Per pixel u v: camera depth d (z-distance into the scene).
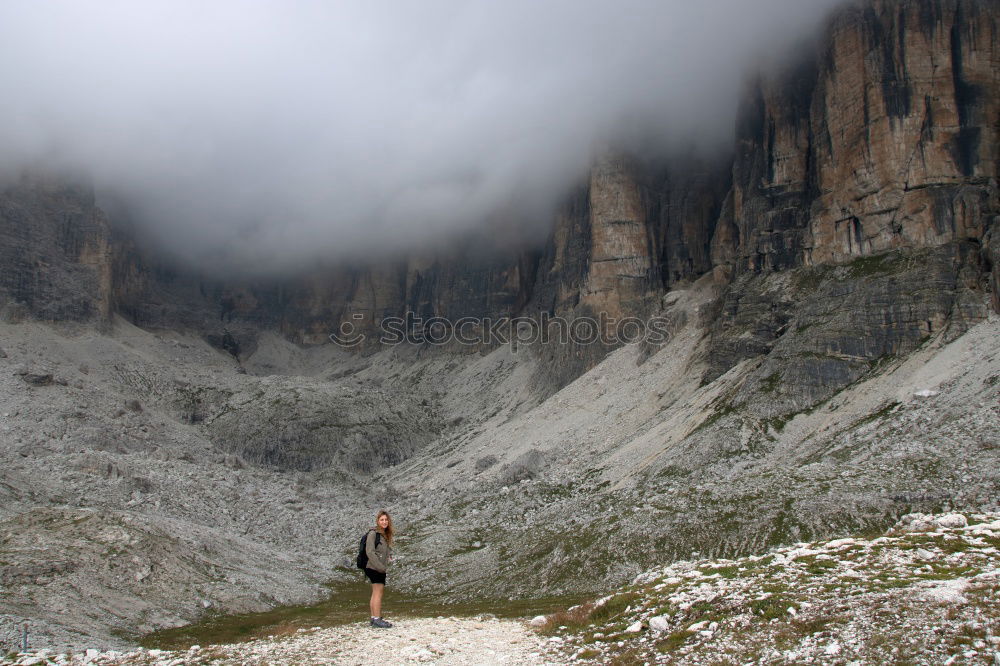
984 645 20.77
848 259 153.00
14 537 77.31
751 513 85.62
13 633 53.38
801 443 116.31
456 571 104.62
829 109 166.12
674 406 161.62
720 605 27.81
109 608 67.94
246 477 181.25
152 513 122.50
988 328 116.25
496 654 26.66
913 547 32.16
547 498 139.88
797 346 139.25
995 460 78.06
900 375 120.44
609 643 26.70
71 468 134.88
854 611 24.69
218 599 79.88
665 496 102.62
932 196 141.38
